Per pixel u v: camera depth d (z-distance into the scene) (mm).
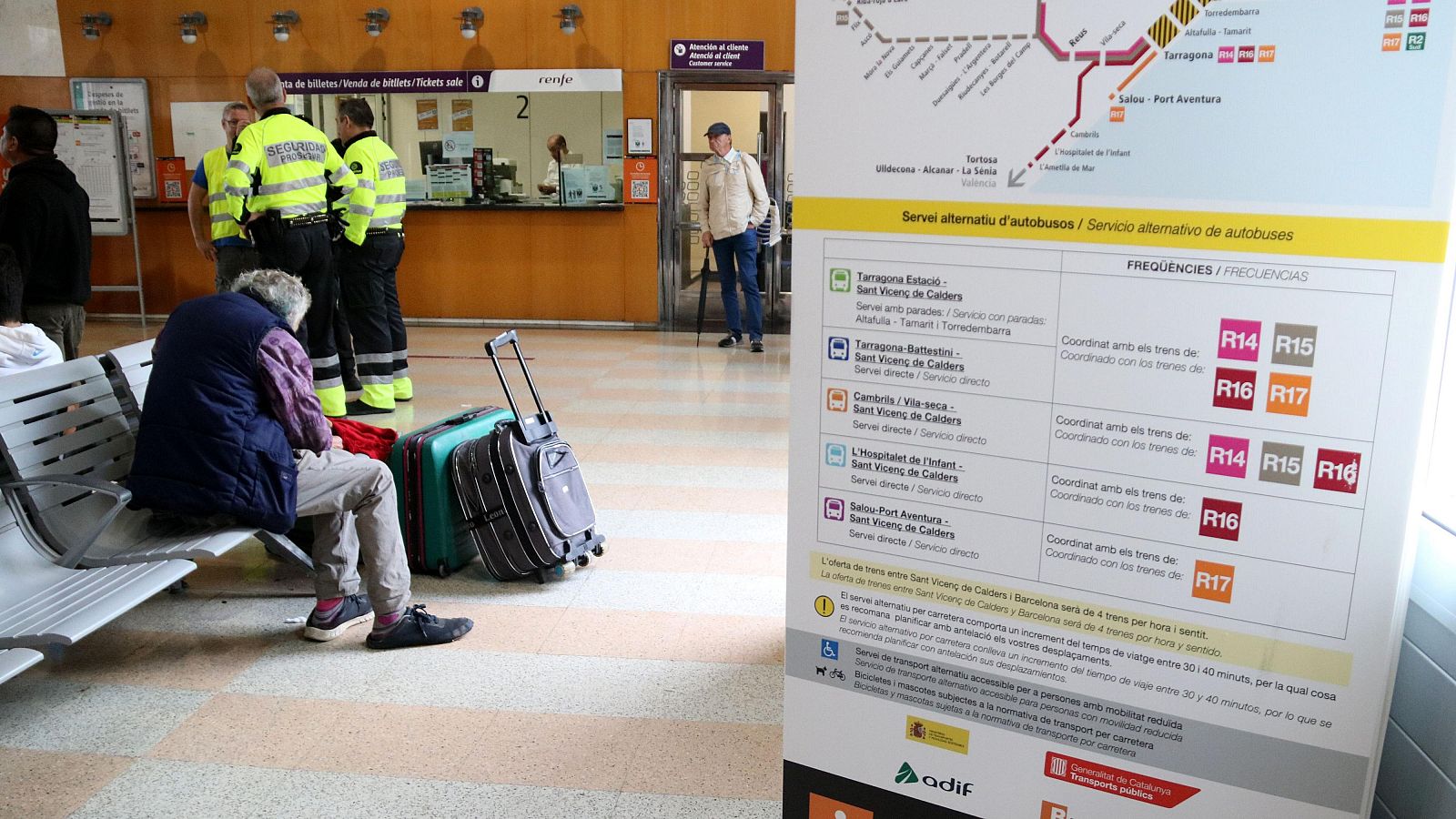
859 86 1669
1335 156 1369
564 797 2561
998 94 1565
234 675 3172
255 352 3035
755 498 4926
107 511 2861
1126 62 1470
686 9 9477
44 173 5609
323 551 3373
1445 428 1671
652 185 9852
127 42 9930
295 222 5902
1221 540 1534
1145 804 1682
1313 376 1432
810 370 1814
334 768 2678
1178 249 1484
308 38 9797
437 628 3391
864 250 1718
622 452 5691
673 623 3568
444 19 9664
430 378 7750
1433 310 1348
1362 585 1451
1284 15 1365
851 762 1947
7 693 3037
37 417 3055
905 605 1819
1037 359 1614
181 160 10109
